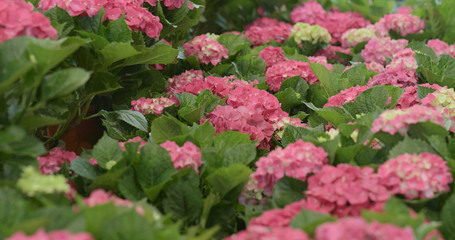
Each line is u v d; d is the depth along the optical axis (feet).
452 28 13.20
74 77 5.53
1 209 4.66
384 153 6.57
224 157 6.63
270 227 5.18
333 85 9.85
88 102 7.82
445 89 8.00
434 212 5.82
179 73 10.49
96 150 6.37
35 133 7.57
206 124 7.02
